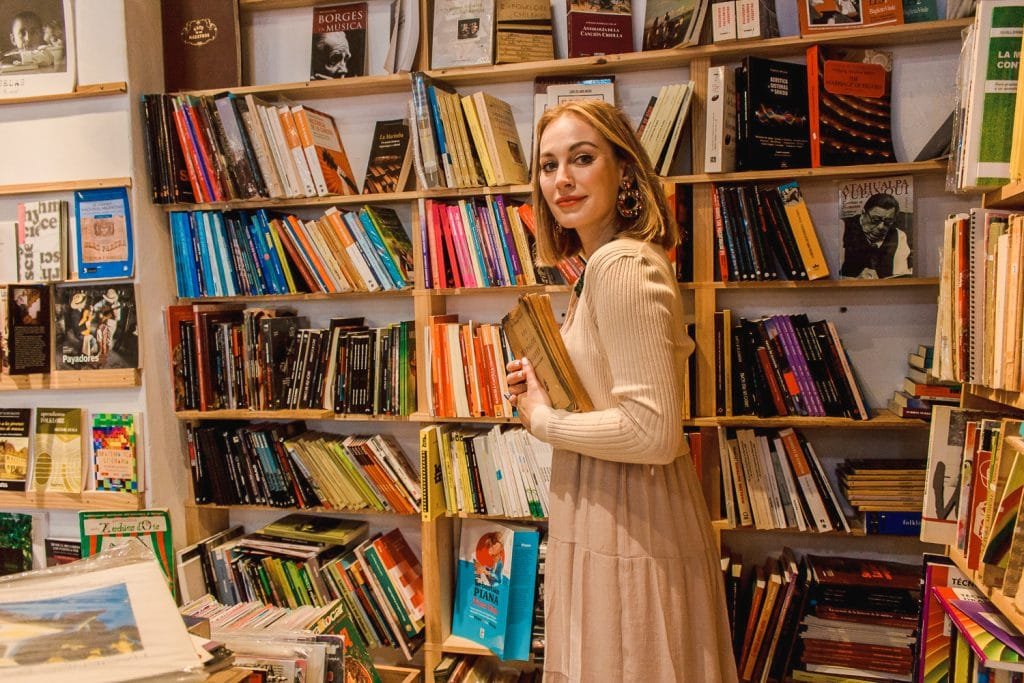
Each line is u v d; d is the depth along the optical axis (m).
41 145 2.43
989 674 1.30
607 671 1.29
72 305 2.41
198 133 2.39
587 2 2.25
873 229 2.14
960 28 2.00
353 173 2.54
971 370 1.40
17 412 2.46
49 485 2.45
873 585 2.04
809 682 2.09
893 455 2.26
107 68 2.35
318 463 2.41
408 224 2.55
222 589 2.46
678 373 1.34
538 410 1.41
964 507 1.50
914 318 2.22
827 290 2.27
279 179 2.37
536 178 1.61
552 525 1.44
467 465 2.27
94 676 0.88
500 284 2.26
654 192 1.43
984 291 1.38
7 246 2.45
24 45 2.38
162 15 2.51
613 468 1.33
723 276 2.15
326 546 2.46
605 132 1.40
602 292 1.25
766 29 2.10
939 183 2.17
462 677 2.27
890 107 2.14
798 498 2.11
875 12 2.04
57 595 1.06
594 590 1.32
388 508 2.38
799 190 2.10
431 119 2.22
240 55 2.48
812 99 2.11
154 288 2.44
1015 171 1.29
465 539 2.39
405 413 2.34
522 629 2.20
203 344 2.44
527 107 2.41
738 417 2.14
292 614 1.99
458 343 2.26
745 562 2.37
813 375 2.10
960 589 1.49
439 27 2.32
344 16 2.47
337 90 2.45
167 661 0.93
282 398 2.44
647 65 2.26
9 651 0.92
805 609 2.10
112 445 2.41
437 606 2.30
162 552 2.07
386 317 2.58
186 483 2.55
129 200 2.37
